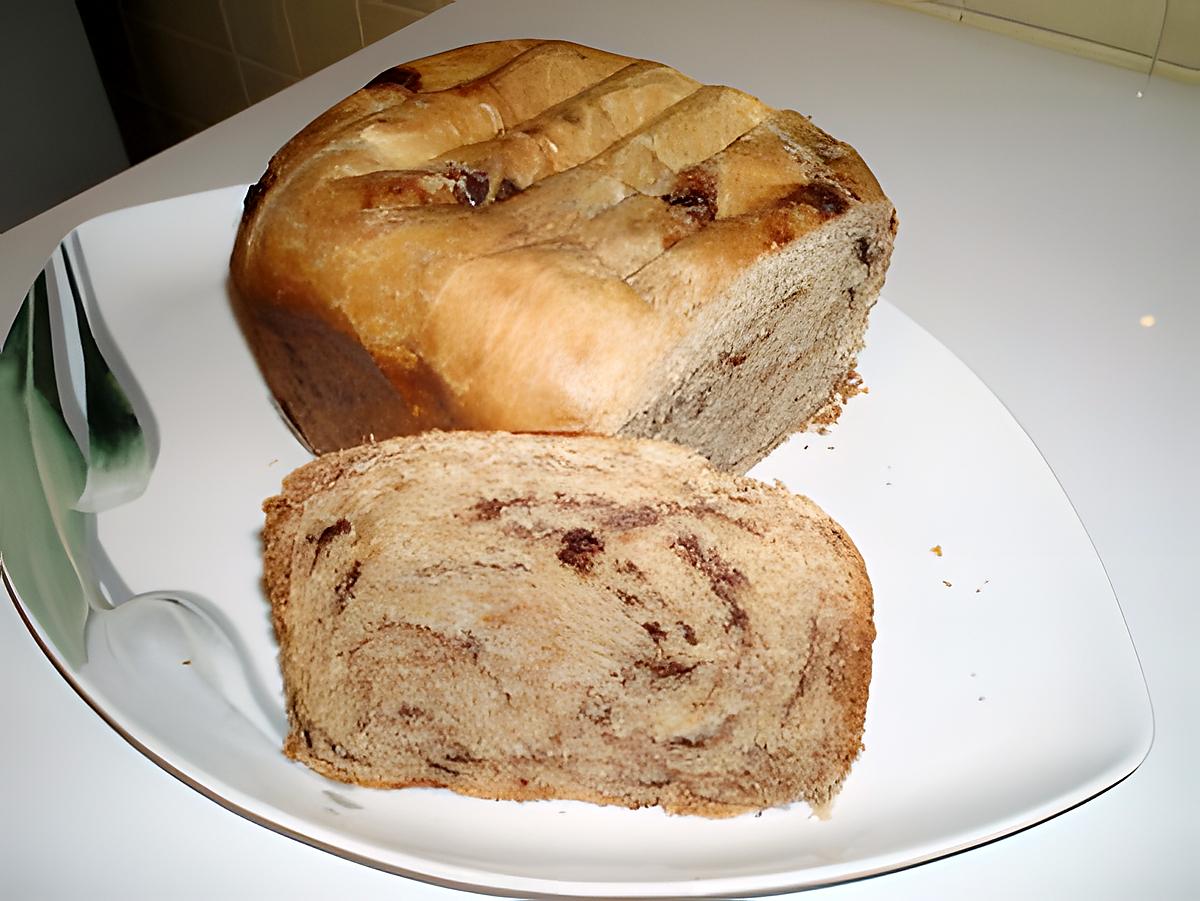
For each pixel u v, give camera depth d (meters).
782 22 0.51
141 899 0.18
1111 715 0.21
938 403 0.29
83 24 0.71
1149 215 0.37
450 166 0.25
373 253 0.24
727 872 0.18
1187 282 0.34
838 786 0.20
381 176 0.25
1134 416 0.29
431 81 0.28
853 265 0.28
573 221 0.24
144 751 0.19
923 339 0.30
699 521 0.22
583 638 0.22
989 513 0.26
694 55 0.48
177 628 0.23
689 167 0.26
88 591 0.24
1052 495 0.26
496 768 0.21
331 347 0.25
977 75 0.46
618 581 0.22
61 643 0.21
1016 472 0.26
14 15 0.61
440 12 0.52
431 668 0.22
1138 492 0.27
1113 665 0.22
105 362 0.30
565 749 0.21
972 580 0.24
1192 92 0.45
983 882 0.18
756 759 0.21
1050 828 0.19
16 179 0.65
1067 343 0.32
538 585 0.22
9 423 0.27
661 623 0.22
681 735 0.21
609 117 0.27
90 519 0.26
